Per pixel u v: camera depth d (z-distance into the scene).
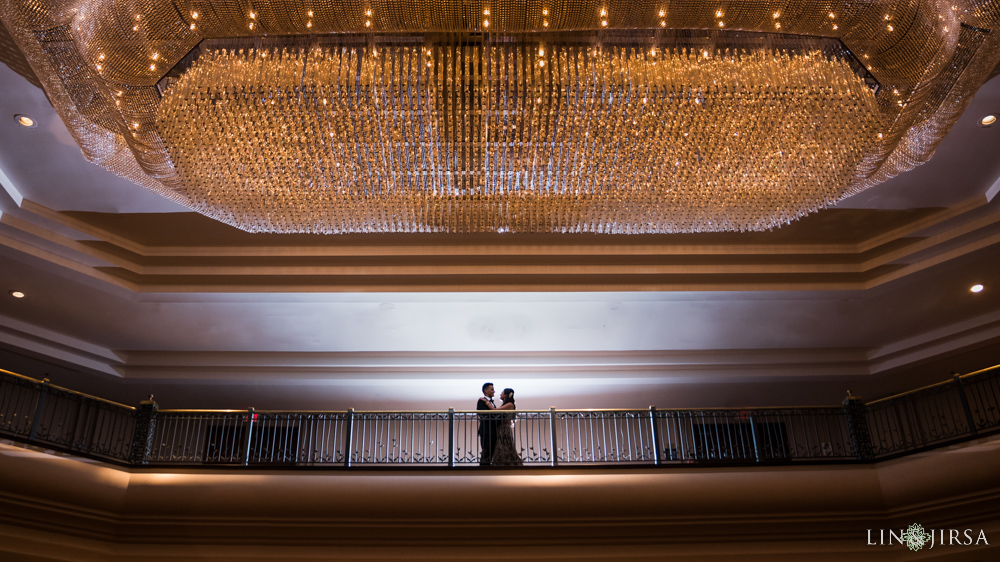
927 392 9.06
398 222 4.96
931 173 7.55
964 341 10.86
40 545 7.69
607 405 13.34
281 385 12.13
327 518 8.47
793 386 12.52
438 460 12.70
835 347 11.81
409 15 3.70
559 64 4.14
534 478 8.66
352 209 4.83
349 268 9.37
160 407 13.02
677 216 4.96
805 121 4.37
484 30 3.80
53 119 6.47
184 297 9.64
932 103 4.27
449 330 10.97
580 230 5.07
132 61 3.90
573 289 9.61
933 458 8.27
